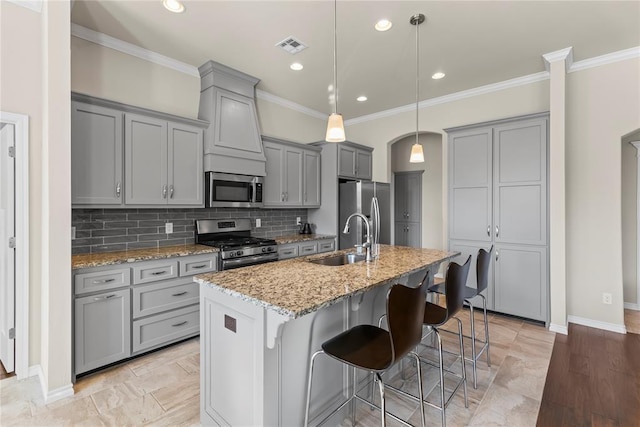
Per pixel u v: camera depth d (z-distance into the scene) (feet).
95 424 6.03
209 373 5.77
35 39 7.36
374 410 6.52
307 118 15.78
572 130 10.88
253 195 11.97
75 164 7.86
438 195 19.02
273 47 9.74
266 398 4.70
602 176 10.39
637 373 7.79
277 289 4.99
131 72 9.71
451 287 5.98
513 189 11.28
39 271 7.52
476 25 8.53
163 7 7.79
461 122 13.50
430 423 6.07
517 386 7.29
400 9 7.84
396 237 20.71
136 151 8.99
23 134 7.20
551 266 10.36
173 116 9.68
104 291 7.77
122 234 9.61
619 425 5.95
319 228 15.42
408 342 4.54
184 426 5.98
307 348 5.44
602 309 10.50
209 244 10.94
